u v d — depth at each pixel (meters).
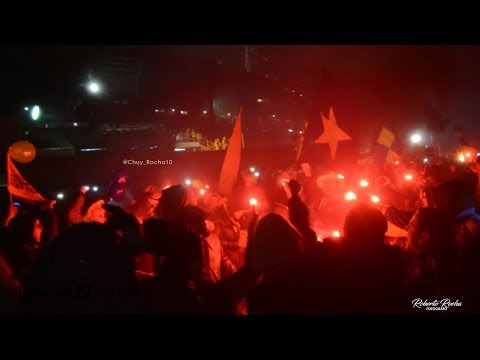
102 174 9.96
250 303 2.57
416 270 2.79
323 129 4.85
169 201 3.49
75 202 3.78
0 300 2.85
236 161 4.74
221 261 3.75
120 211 2.96
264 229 2.60
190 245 2.74
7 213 4.63
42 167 9.52
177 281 2.66
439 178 4.77
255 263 2.63
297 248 2.59
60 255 2.57
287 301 2.46
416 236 2.82
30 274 2.60
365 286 2.38
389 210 4.12
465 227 2.97
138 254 2.87
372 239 2.42
